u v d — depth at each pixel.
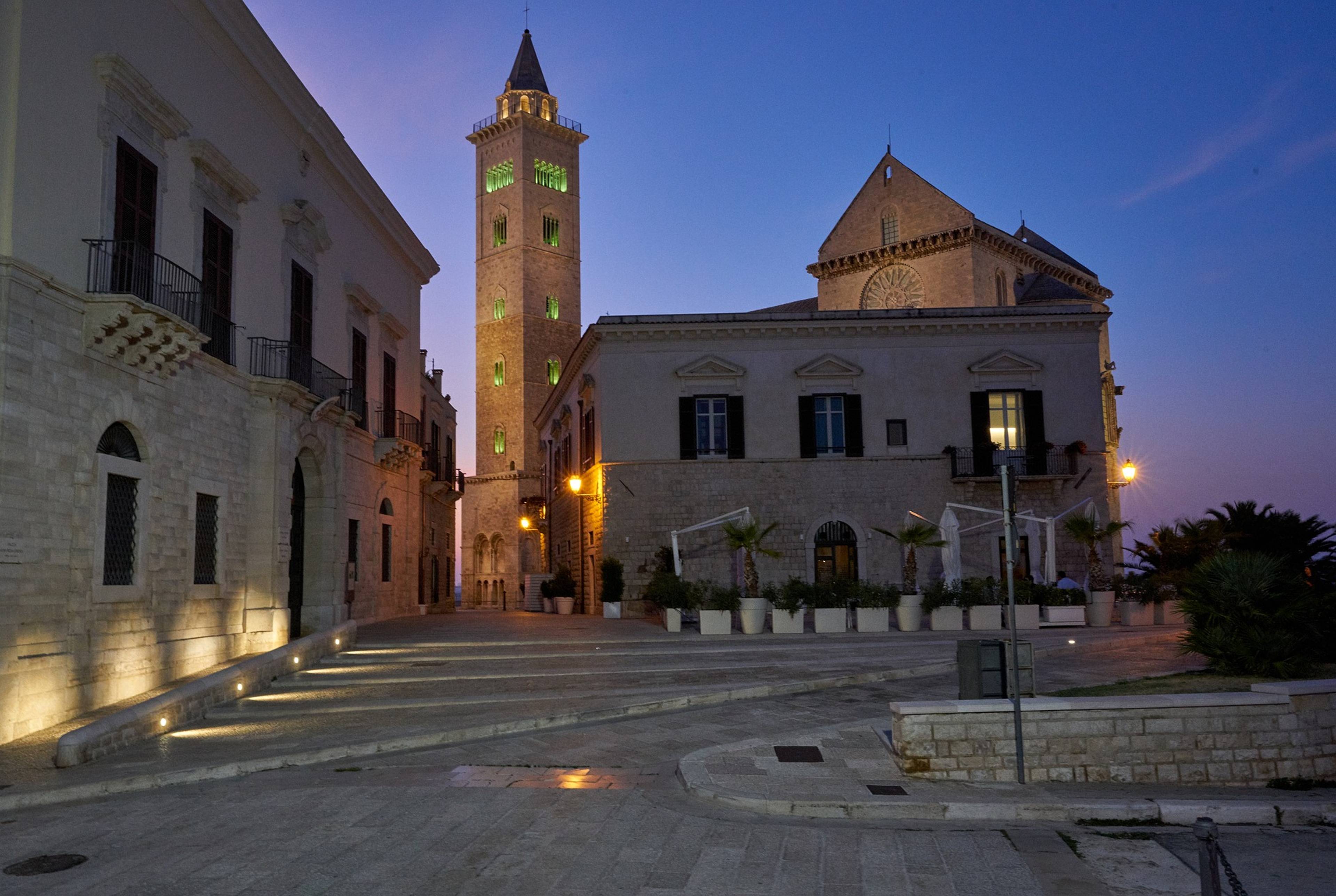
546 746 12.47
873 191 54.78
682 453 34.53
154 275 17.58
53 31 14.69
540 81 83.44
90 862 8.03
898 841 8.46
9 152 13.65
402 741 12.56
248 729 14.08
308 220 25.47
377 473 31.78
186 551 18.69
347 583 28.72
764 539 34.22
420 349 37.44
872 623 26.33
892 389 35.12
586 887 7.30
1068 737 10.36
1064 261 61.69
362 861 7.93
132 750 12.74
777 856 8.02
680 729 13.34
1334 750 10.72
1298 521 21.83
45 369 14.27
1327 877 7.62
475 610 56.62
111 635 16.02
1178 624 27.81
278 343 23.23
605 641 23.09
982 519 34.66
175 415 18.31
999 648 10.91
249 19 21.27
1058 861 7.97
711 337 35.03
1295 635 13.95
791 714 14.22
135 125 17.06
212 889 7.32
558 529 49.28
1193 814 9.19
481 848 8.24
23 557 13.70
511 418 78.38
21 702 13.47
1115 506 52.84
